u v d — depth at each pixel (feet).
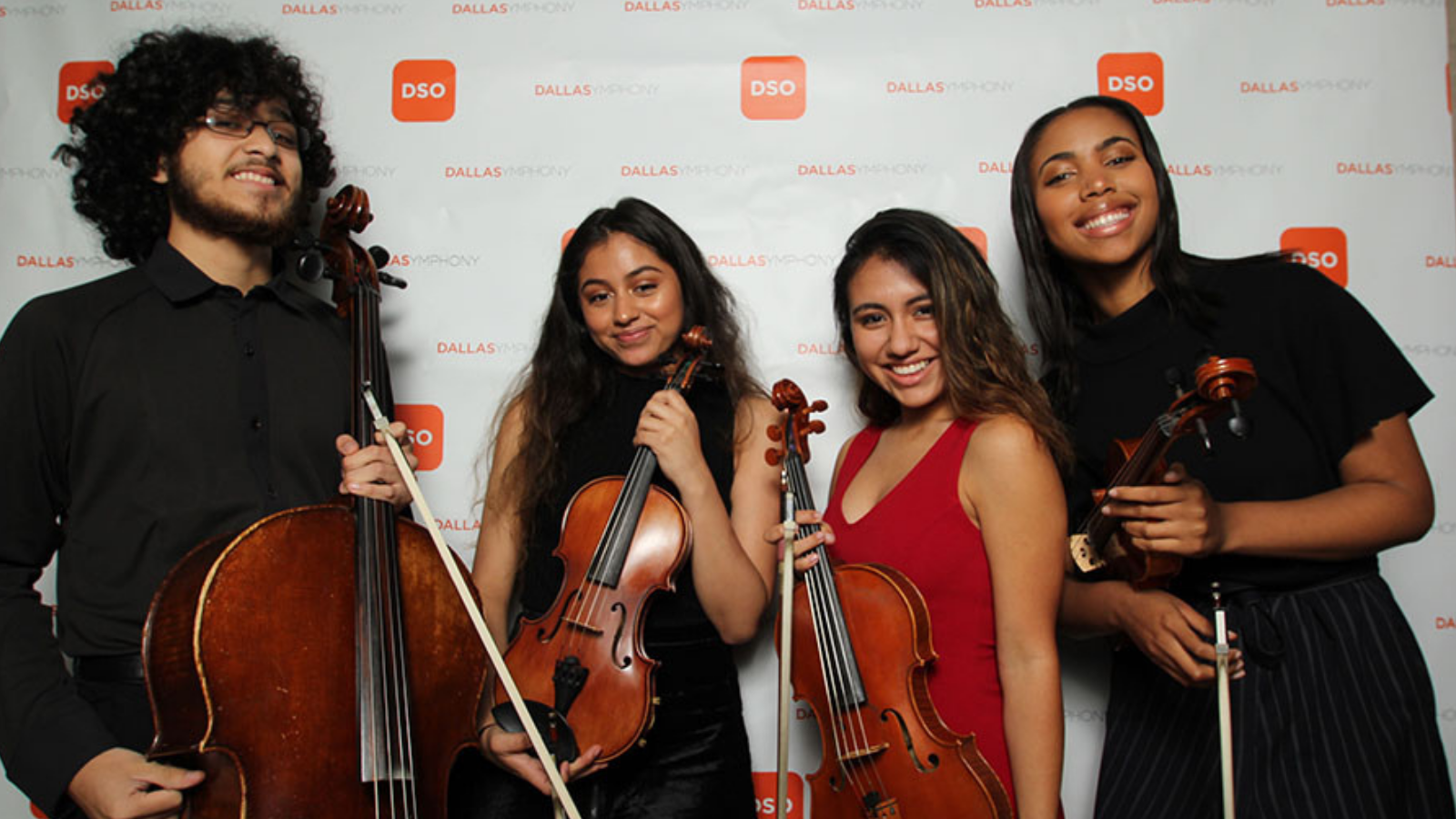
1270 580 5.01
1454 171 6.80
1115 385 5.44
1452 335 6.73
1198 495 4.56
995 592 4.82
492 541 5.81
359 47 7.11
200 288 5.14
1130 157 5.31
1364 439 5.04
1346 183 6.83
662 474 5.63
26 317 4.82
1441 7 6.86
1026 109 6.95
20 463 4.67
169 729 3.82
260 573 4.05
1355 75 6.87
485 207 7.06
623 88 7.09
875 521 5.16
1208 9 6.93
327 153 6.14
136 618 4.65
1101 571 5.57
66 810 4.36
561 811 4.78
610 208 5.85
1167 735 5.28
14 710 4.33
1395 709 4.80
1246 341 5.14
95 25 7.06
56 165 7.00
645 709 4.74
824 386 6.89
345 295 5.24
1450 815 4.83
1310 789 4.70
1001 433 4.86
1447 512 6.63
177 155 5.12
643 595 4.92
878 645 4.64
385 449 4.61
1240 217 6.85
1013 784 4.70
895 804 4.45
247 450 5.01
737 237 6.99
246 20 7.09
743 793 5.46
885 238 5.27
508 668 4.99
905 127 6.99
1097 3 6.97
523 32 7.12
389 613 4.29
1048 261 5.73
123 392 4.84
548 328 6.02
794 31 7.07
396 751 4.14
